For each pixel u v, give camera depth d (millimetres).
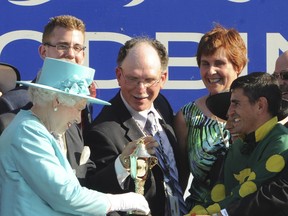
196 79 24609
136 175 16234
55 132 15070
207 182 18266
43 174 14398
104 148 17125
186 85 24594
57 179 14430
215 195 17141
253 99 16484
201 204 17641
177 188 17766
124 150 16500
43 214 14617
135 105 17500
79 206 14680
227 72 19188
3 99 17953
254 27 24797
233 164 16984
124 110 17609
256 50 24828
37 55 24312
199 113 18766
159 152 17672
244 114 16547
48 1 24344
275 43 24781
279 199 15602
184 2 24594
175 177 17844
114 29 24484
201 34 24641
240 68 19406
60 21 18953
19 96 18078
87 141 17469
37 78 16000
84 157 16625
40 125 14766
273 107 16516
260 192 15734
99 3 24453
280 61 19156
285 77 18844
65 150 16469
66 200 14516
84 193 14727
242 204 15844
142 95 17359
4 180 14727
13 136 14656
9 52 24219
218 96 18344
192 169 18484
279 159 15844
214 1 24672
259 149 16391
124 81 17406
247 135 16688
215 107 18344
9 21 24219
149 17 24562
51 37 18906
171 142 18297
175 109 24531
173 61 24562
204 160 18297
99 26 24453
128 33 24516
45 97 14898
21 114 15055
